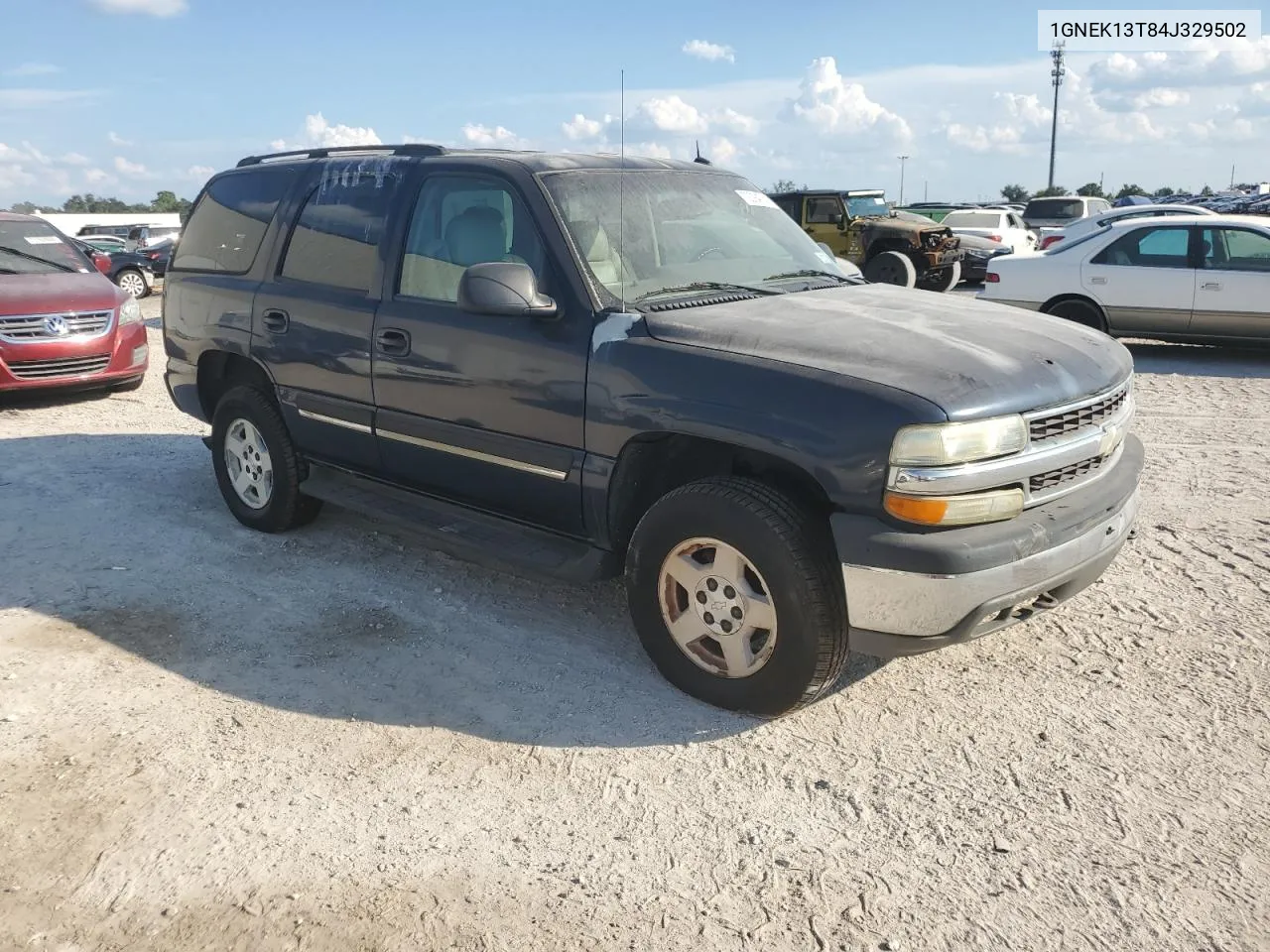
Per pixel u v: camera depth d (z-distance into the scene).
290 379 4.91
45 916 2.59
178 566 4.93
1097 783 3.12
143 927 2.55
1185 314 10.84
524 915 2.59
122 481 6.41
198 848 2.85
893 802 3.05
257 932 2.53
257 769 3.23
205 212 5.64
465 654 4.02
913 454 3.01
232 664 3.92
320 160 5.02
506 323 3.93
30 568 4.89
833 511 3.19
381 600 4.53
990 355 3.35
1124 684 3.73
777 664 3.33
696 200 4.47
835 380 3.17
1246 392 9.15
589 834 2.92
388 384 4.40
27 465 6.82
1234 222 10.66
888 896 2.65
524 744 3.39
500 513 4.22
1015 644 4.07
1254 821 2.92
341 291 4.66
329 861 2.80
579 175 4.15
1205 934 2.49
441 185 4.34
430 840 2.89
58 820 2.97
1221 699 3.61
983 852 2.82
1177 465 6.61
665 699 3.67
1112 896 2.63
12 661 3.93
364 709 3.61
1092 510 3.40
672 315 3.69
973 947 2.46
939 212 28.84
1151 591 4.55
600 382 3.63
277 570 4.88
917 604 3.07
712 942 2.49
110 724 3.49
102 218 46.91
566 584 4.64
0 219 9.68
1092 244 11.29
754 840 2.89
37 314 8.68
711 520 3.37
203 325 5.42
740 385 3.30
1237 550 5.02
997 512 3.15
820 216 19.64
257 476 5.36
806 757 3.30
